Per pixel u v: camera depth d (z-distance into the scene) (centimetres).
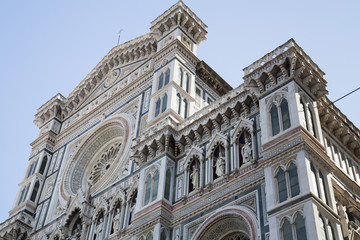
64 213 4553
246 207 3127
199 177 3634
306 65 3450
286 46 3550
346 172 3547
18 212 5050
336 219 2809
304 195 2745
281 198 2855
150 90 4881
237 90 3884
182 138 3959
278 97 3366
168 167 3822
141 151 4050
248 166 3334
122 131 5012
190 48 5009
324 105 3562
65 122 5984
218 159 3575
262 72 3531
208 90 4931
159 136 3984
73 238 4309
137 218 3656
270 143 3159
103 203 4247
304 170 2853
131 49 5638
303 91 3375
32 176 5431
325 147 3394
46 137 5800
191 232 3353
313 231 2578
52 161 5594
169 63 4722
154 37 5262
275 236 2703
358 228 3108
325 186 2945
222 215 3212
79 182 5075
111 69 5894
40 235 4738
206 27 5303
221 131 3753
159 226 3447
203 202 3434
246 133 3553
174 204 3619
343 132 3716
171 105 4253
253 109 3641
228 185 3362
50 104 6138
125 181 4247
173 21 5131
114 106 5259
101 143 5244
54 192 5119
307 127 3177
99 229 4109
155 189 3728
